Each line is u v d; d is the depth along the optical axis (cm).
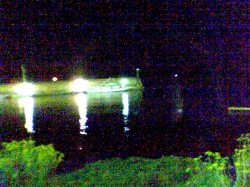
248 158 378
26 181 425
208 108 1811
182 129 1183
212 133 1067
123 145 951
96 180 489
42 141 1091
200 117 1484
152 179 487
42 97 3372
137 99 2730
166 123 1355
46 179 457
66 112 2011
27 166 434
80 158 780
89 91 3891
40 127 1434
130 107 2123
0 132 1332
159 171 525
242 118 1381
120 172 531
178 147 879
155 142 970
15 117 1873
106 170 543
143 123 1391
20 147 483
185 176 490
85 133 1214
